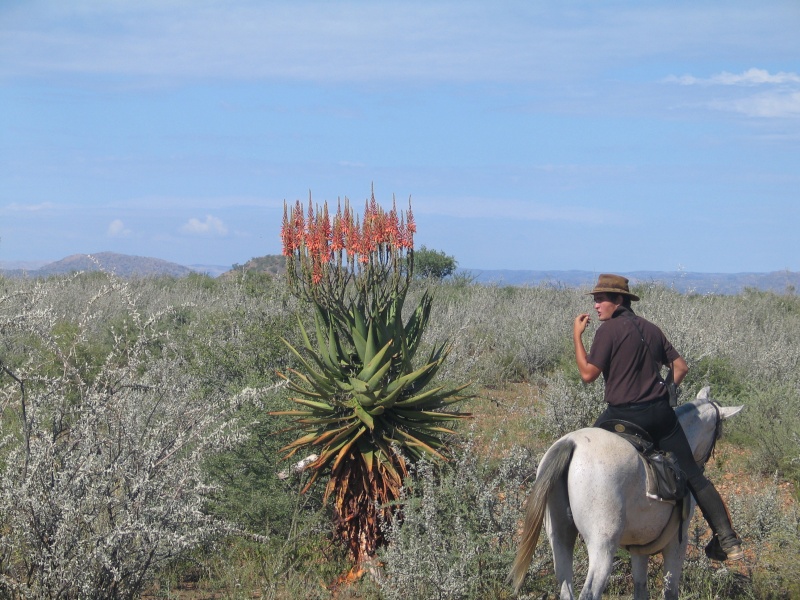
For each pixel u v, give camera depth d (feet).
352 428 48.75
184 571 48.44
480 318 131.75
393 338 51.08
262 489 52.39
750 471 72.49
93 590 38.68
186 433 44.29
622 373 39.91
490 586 43.70
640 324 40.47
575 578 45.11
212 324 73.97
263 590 44.11
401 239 51.98
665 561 41.39
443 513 44.96
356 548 48.55
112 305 111.04
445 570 41.91
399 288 54.34
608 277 41.45
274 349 67.51
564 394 77.77
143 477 40.45
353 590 46.34
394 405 49.98
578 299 147.43
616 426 39.68
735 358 101.91
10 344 73.51
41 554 38.45
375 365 48.80
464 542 42.39
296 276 53.16
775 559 47.55
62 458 40.88
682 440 40.34
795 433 70.23
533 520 36.42
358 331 50.62
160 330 96.99
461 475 45.47
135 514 39.50
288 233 52.70
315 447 54.65
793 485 67.56
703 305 135.54
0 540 38.29
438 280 191.83
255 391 47.39
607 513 36.01
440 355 55.83
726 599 45.75
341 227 51.80
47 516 38.42
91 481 40.14
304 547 50.24
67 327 85.81
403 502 43.91
